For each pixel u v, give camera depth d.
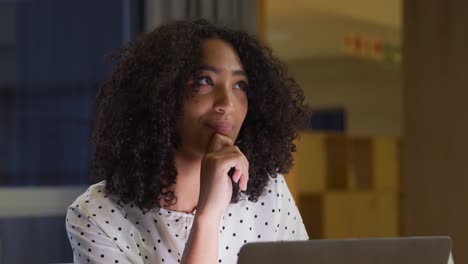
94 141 1.35
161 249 1.30
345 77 12.27
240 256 0.97
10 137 4.61
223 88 1.26
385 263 1.02
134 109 1.28
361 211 5.82
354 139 6.02
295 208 1.53
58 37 4.65
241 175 1.22
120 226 1.29
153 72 1.26
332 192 5.53
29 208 3.95
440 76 4.25
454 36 4.19
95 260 1.26
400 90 11.83
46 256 3.91
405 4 4.41
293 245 0.98
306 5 8.04
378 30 9.54
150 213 1.30
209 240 1.19
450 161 4.21
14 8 4.66
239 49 1.34
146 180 1.27
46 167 4.61
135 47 1.34
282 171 1.43
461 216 4.17
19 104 4.64
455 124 4.19
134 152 1.26
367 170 6.09
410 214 4.38
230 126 1.27
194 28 1.30
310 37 10.16
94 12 4.54
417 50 4.35
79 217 1.28
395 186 6.31
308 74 12.53
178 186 1.31
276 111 1.39
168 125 1.26
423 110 4.32
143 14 4.32
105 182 1.32
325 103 12.41
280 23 9.10
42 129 4.63
